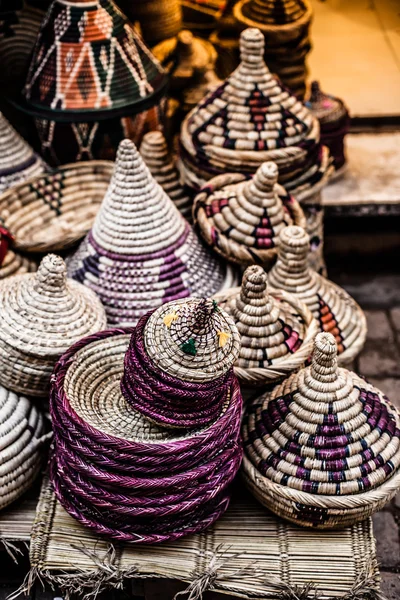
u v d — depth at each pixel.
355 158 3.84
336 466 2.05
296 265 2.46
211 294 2.56
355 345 2.52
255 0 3.60
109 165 3.00
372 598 2.08
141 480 1.93
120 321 2.49
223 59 3.89
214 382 1.91
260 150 2.70
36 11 3.43
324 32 4.75
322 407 2.08
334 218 3.57
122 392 2.01
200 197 2.64
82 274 2.56
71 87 2.99
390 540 2.58
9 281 2.43
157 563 2.08
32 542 2.13
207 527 2.14
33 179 2.91
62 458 2.05
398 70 4.41
